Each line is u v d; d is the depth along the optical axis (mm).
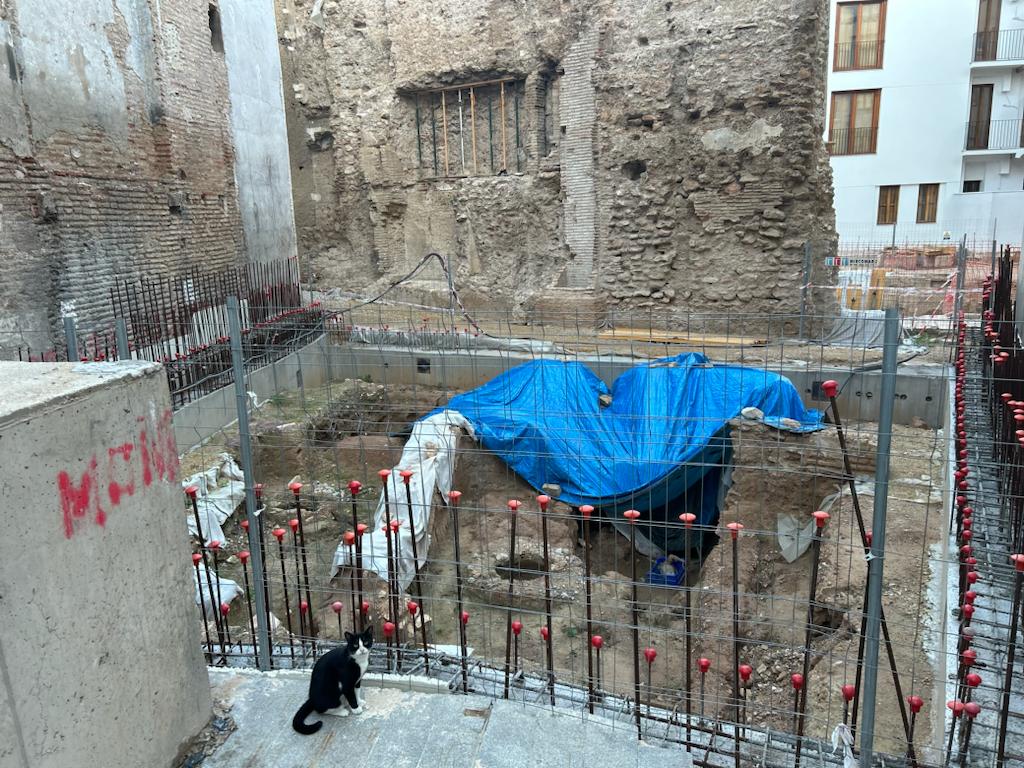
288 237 17109
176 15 12258
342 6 19391
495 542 8727
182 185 12516
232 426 9727
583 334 15086
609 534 9578
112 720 2820
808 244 13992
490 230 18281
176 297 12148
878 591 2742
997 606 4426
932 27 19812
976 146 20438
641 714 3570
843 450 3164
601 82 15672
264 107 15828
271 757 3273
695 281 15398
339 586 6844
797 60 13703
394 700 3627
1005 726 3150
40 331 9422
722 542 8344
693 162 14945
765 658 6410
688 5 14594
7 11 8867
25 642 2404
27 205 9242
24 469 2391
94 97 10375
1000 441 5824
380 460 9906
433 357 12867
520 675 3893
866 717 2881
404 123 19188
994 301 9695
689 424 9164
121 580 2875
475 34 17422
